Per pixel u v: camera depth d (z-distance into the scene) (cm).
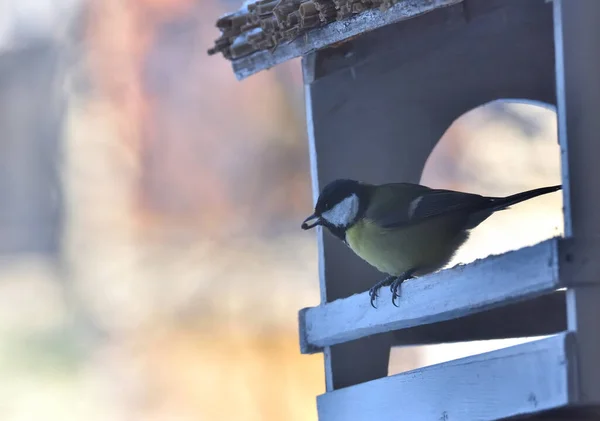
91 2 1728
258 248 1560
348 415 493
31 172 1869
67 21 1769
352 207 508
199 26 1661
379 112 544
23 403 1433
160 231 1647
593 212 350
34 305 1741
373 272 538
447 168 1362
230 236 1580
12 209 1878
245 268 1532
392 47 516
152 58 1675
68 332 1658
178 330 1520
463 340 567
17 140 1862
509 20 502
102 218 1719
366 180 538
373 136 542
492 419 389
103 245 1703
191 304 1524
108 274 1662
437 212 475
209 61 1644
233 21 528
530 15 495
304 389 1367
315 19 462
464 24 501
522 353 371
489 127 1355
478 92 558
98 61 1719
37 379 1502
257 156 1597
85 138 1753
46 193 1869
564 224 355
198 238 1602
